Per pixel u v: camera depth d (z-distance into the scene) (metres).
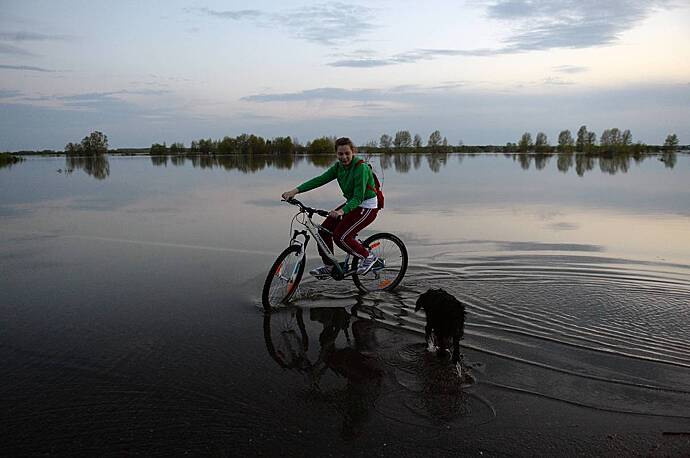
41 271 6.95
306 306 5.57
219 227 10.38
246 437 3.10
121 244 8.75
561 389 3.67
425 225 10.66
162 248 8.41
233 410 3.41
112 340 4.60
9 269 7.06
